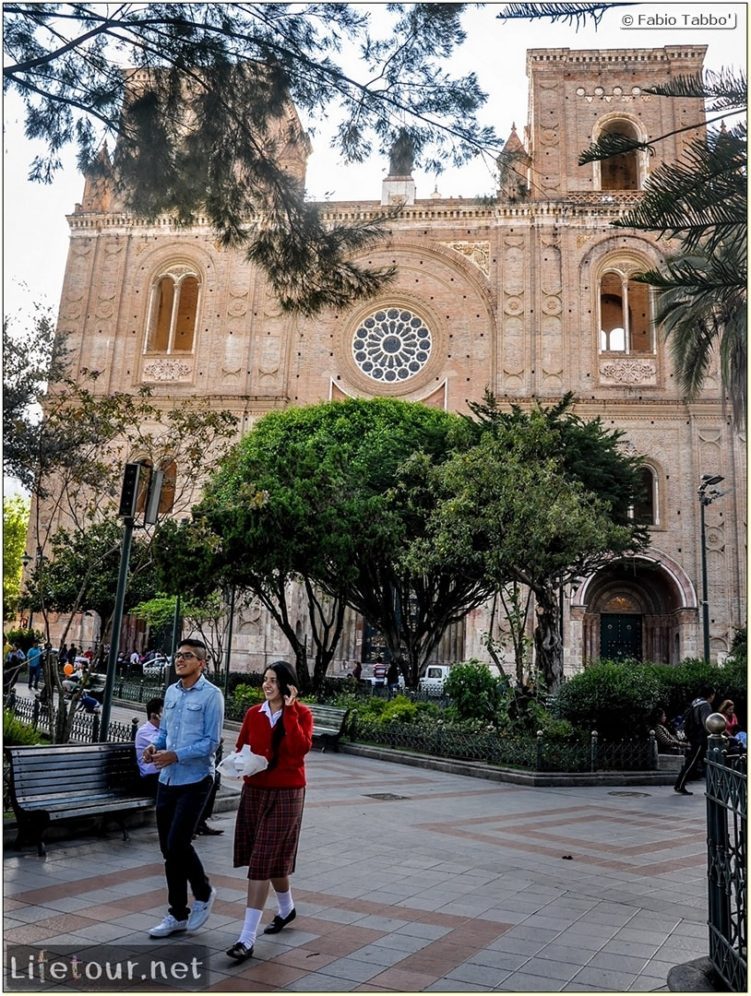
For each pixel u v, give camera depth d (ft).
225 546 79.46
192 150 35.88
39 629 137.69
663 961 20.06
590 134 153.99
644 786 56.24
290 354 150.00
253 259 38.47
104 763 32.09
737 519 131.95
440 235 152.25
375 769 57.82
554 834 36.58
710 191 18.44
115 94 34.65
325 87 31.94
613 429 136.98
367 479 97.81
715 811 18.93
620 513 94.07
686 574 130.62
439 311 149.79
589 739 59.77
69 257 158.20
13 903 22.56
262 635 136.67
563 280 146.92
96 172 36.88
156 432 145.07
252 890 20.11
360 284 38.37
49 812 27.73
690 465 134.62
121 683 99.04
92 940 20.24
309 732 22.04
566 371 142.82
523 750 57.72
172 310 155.22
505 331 146.20
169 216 42.29
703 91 18.90
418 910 23.85
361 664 136.67
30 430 54.39
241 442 126.21
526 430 73.77
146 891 24.49
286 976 18.52
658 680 67.31
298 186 36.55
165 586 80.07
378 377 150.51
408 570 88.74
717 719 19.66
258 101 33.76
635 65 155.43
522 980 18.57
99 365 151.94
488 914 23.59
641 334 158.40
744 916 16.84
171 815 21.88
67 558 62.90
